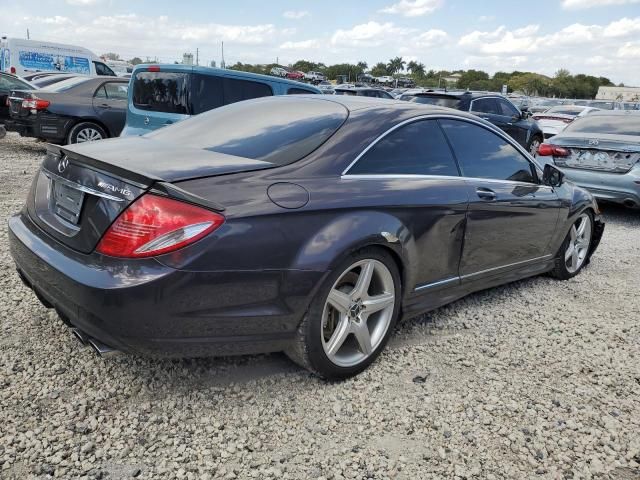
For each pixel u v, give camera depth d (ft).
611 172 24.02
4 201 20.85
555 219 14.58
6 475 6.93
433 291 11.27
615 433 8.70
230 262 7.77
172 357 7.96
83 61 70.44
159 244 7.40
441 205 10.69
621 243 21.36
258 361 10.09
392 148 10.44
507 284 15.55
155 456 7.49
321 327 8.90
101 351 8.13
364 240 9.10
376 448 7.98
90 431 7.89
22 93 33.06
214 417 8.41
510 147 13.50
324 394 9.21
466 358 10.83
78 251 8.05
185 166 8.28
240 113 11.34
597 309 14.05
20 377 9.02
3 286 12.51
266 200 8.21
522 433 8.55
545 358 11.07
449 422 8.70
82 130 34.06
